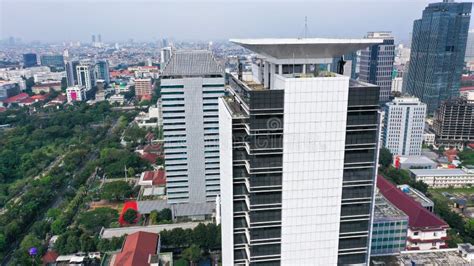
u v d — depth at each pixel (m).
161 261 148.38
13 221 184.88
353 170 80.94
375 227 137.75
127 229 180.00
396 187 195.12
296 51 77.25
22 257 153.62
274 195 79.94
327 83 73.44
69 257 158.38
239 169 84.12
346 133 78.31
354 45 76.25
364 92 75.75
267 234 82.44
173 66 185.62
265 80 88.88
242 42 79.81
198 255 156.88
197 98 187.88
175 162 197.75
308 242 83.94
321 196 80.94
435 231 151.12
